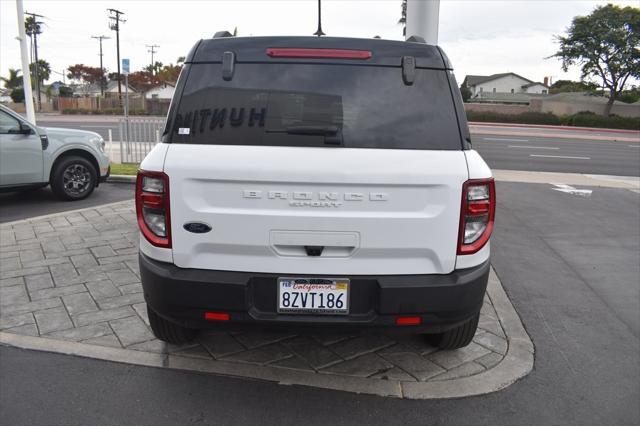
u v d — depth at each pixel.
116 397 3.13
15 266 5.27
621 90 46.94
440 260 2.89
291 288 2.87
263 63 2.95
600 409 3.16
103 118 40.88
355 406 3.10
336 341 3.88
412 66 2.97
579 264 5.95
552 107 50.22
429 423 2.97
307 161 2.78
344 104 2.89
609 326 4.34
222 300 2.85
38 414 2.95
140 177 2.91
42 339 3.80
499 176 12.62
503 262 5.93
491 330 4.15
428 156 2.83
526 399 3.24
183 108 2.92
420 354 3.73
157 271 2.90
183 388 3.24
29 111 12.23
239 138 2.85
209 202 2.84
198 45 3.06
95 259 5.50
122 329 3.97
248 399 3.14
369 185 2.78
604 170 15.17
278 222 2.81
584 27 46.62
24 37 11.98
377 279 2.86
